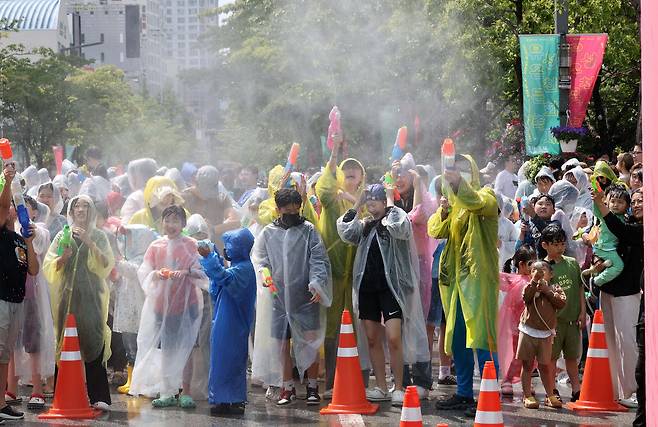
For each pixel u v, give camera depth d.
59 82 87.25
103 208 16.59
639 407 12.90
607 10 37.69
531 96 29.83
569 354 15.63
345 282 16.03
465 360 15.02
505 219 18.45
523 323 15.17
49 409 15.31
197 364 15.89
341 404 14.97
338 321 16.08
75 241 15.15
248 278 15.03
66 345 14.91
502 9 38.72
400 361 15.27
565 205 18.86
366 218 15.48
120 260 16.41
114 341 17.48
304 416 14.79
